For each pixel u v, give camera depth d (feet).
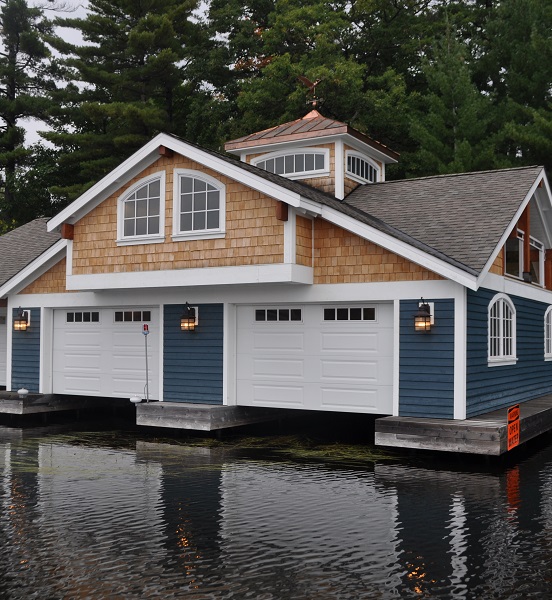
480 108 96.27
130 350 51.06
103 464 36.37
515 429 37.93
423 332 39.83
